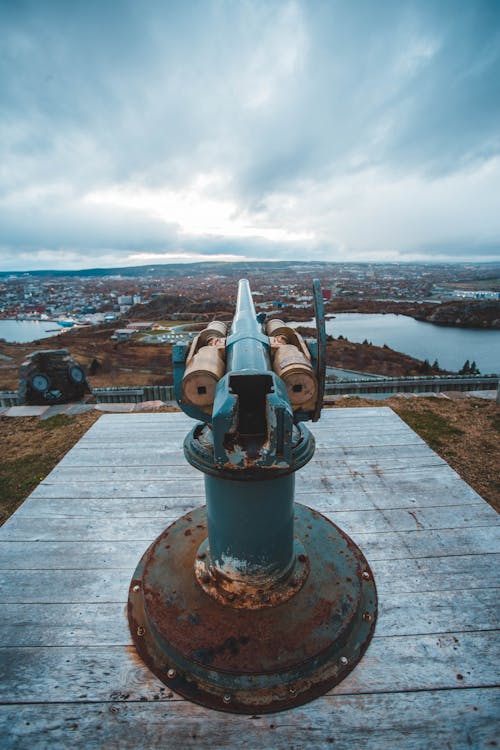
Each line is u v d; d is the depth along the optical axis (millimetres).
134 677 1449
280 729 1292
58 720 1324
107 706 1362
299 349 1577
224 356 1585
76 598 1774
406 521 2223
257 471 1294
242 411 1373
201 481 2658
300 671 1403
